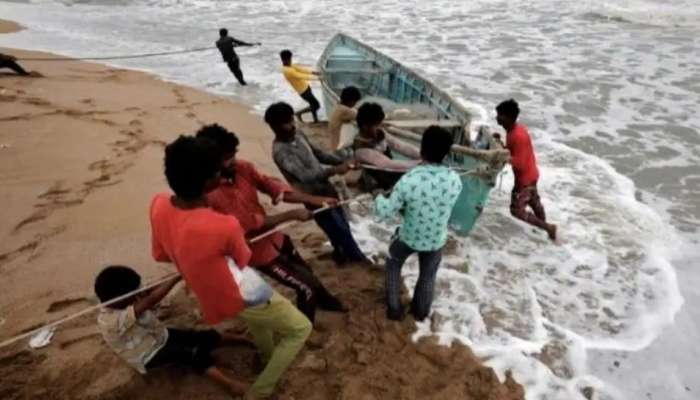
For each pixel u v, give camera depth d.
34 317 4.44
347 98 6.14
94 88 10.73
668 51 12.97
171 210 2.80
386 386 3.89
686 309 4.94
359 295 4.86
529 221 5.77
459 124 6.18
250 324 3.62
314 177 4.51
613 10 16.91
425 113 6.85
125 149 7.87
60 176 6.96
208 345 3.72
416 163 4.98
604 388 4.06
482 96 10.45
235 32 16.30
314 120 9.70
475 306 4.89
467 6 18.58
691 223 6.31
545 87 10.88
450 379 4.00
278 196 4.02
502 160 5.02
